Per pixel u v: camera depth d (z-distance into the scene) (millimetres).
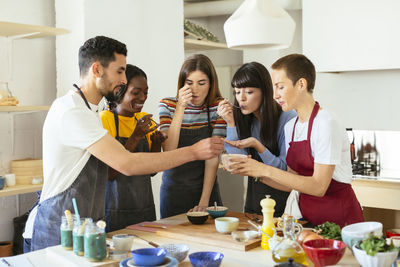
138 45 3979
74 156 2090
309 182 2133
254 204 2844
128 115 2695
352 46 4098
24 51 3598
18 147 3600
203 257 1710
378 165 4273
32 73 3654
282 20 2010
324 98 4707
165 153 2164
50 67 3768
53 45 3779
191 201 2957
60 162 2078
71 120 2016
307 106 2229
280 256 1633
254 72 2625
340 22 4137
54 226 2107
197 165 2949
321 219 2289
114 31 3777
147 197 2773
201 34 4754
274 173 2186
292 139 2352
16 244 3457
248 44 2072
